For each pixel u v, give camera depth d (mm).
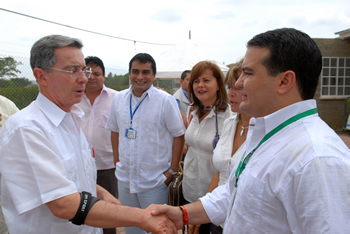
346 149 697
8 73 4570
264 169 784
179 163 2303
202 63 1949
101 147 2635
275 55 764
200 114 2027
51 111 1174
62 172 1086
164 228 1234
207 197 1367
